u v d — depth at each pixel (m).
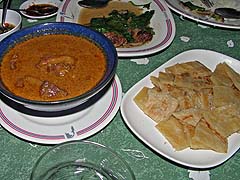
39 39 0.45
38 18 0.54
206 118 0.40
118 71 0.47
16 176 0.36
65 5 0.56
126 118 0.40
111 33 0.51
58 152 0.36
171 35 0.52
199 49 0.48
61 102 0.36
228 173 0.37
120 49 0.48
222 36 0.53
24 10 0.55
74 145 0.36
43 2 0.58
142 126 0.40
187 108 0.41
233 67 0.47
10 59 0.43
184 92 0.42
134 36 0.51
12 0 0.58
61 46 0.45
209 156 0.38
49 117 0.40
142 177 0.37
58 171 0.36
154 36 0.52
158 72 0.45
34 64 0.43
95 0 0.57
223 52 0.51
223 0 0.59
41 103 0.36
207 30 0.54
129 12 0.56
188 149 0.38
